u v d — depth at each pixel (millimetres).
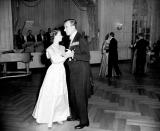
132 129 3346
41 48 9758
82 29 10914
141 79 7332
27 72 7539
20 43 9336
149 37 12578
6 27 8906
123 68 9742
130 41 12211
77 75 3291
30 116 3887
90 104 4586
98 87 6125
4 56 6699
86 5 10633
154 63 11258
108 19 11211
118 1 11430
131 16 12008
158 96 5219
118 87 6141
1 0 8711
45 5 10695
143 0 12195
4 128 3357
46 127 3439
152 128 3383
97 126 3463
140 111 4156
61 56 3465
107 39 7684
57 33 3531
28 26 10414
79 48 3287
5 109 4250
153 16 12414
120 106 4457
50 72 3512
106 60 7633
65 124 3564
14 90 5758
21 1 10109
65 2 10859
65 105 3656
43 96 3518
